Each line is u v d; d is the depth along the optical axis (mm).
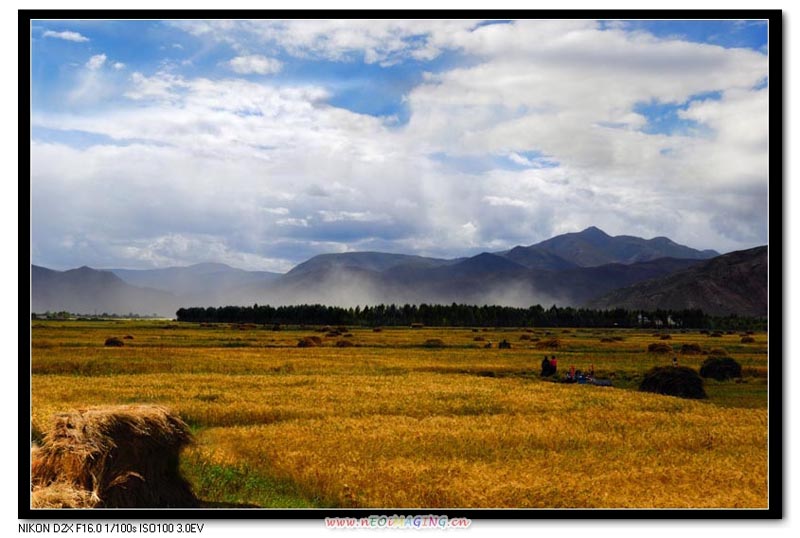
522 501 14945
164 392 33844
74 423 13570
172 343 75562
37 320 138250
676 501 15109
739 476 17312
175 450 14742
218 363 51000
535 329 148125
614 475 17266
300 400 32125
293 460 18078
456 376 44906
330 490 15695
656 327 155500
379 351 69812
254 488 16328
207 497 15484
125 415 13992
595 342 88750
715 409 31219
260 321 166000
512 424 25234
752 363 53938
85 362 48344
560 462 18750
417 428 23812
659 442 22234
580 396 35156
